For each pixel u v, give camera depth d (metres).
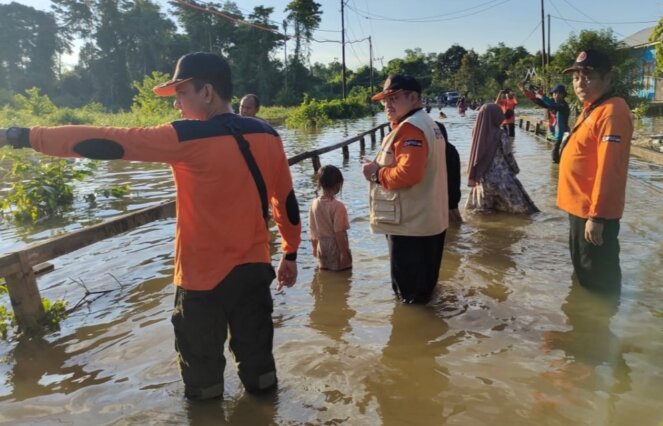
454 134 21.14
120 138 2.39
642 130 18.41
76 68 81.75
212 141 2.52
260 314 2.82
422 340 3.54
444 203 4.14
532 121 20.33
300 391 2.97
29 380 3.23
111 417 2.79
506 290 4.34
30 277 3.96
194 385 2.82
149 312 4.18
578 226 4.12
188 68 2.61
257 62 73.69
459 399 2.84
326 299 4.31
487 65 73.31
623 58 22.17
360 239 6.01
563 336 3.51
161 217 5.84
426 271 4.10
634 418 2.61
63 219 7.66
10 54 76.38
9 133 2.37
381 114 45.00
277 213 2.99
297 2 61.09
